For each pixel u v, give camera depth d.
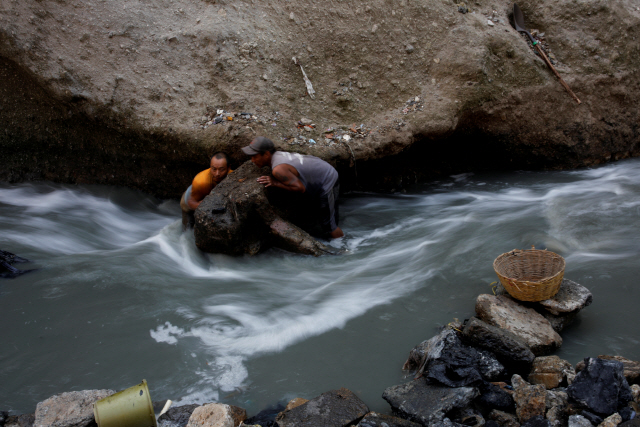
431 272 4.97
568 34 8.05
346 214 6.64
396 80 7.14
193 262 5.54
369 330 4.13
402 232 6.07
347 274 5.08
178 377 3.65
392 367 3.70
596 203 6.48
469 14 7.60
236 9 7.01
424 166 7.73
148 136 6.33
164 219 6.74
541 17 8.20
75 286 4.85
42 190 7.13
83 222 6.47
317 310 4.45
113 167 7.07
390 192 7.41
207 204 5.36
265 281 5.05
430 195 7.28
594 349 3.73
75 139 6.95
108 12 6.65
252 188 5.31
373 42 7.22
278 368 3.73
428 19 7.38
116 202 6.97
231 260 5.45
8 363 3.79
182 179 6.81
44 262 5.32
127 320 4.32
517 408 3.16
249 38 6.80
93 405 3.06
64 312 4.43
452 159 7.89
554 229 5.75
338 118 6.80
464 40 7.20
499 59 7.38
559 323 3.88
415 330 4.10
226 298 4.71
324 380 3.60
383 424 3.02
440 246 5.53
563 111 7.70
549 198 6.80
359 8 7.29
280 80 6.77
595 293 4.39
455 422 3.06
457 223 6.16
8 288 4.77
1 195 7.00
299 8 7.23
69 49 6.39
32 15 6.32
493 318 3.85
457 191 7.38
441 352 3.46
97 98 6.29
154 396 3.47
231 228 5.19
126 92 6.35
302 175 5.38
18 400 3.45
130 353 3.91
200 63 6.62
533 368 3.49
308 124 6.52
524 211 6.39
